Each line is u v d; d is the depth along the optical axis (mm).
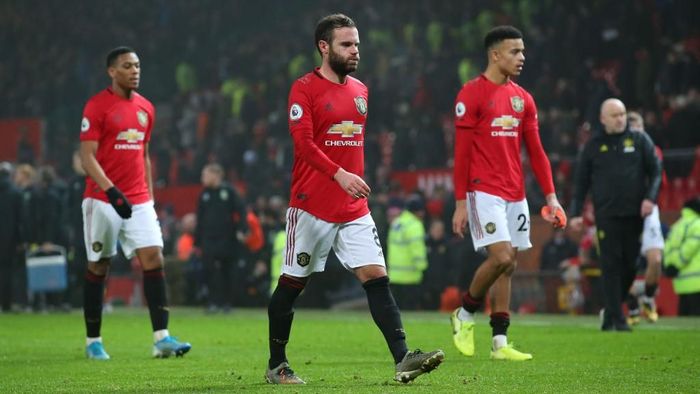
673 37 83750
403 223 64312
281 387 23062
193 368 28859
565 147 77938
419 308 66375
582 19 86062
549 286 62500
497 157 30750
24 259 70938
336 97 23656
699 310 53500
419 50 99938
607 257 41188
